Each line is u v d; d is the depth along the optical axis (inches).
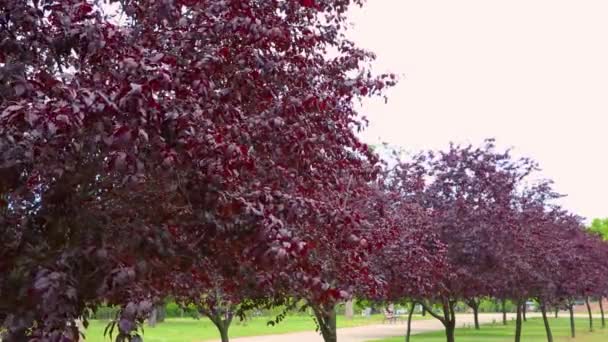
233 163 141.0
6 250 138.9
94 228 146.6
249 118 167.5
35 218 140.4
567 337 1136.2
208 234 155.9
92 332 803.4
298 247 142.4
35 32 138.0
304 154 181.6
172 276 219.1
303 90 193.2
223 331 493.0
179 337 1064.8
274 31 161.2
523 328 1446.9
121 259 140.8
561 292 804.6
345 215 195.3
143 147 128.3
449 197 607.2
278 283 223.5
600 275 1059.3
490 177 592.7
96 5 151.7
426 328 1520.7
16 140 121.0
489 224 562.6
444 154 612.7
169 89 130.0
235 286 225.3
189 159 132.0
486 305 2812.5
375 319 2105.1
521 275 629.6
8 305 134.8
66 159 129.0
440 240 525.0
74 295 122.0
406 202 541.3
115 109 116.3
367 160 335.6
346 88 229.0
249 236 149.1
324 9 239.9
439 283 487.2
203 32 151.4
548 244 709.9
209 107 146.9
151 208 156.3
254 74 164.1
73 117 113.0
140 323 135.0
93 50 133.0
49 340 115.9
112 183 148.7
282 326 1524.4
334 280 249.6
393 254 430.3
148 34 154.8
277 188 170.7
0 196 137.5
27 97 124.3
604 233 2630.4
